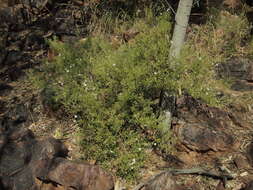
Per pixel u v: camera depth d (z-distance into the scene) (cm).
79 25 439
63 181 223
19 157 246
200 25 405
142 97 251
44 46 426
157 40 269
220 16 407
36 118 321
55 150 245
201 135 264
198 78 270
